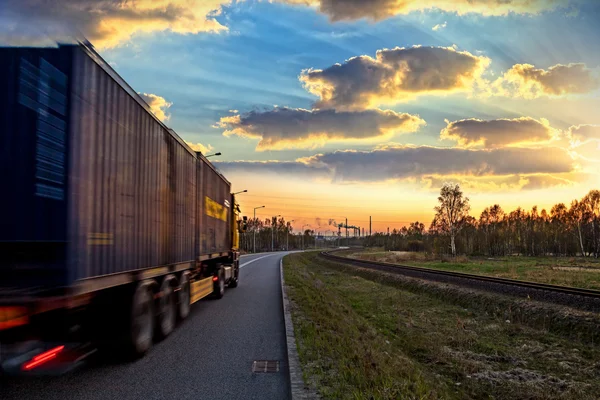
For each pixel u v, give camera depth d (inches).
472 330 576.7
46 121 211.9
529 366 414.6
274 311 514.6
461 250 3213.6
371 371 255.3
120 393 226.2
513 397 328.5
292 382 234.2
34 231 208.5
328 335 362.0
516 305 658.8
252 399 220.5
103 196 246.5
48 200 210.1
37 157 211.6
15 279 206.7
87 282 226.7
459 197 2834.6
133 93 291.4
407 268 1390.3
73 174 213.5
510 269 1352.1
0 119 210.8
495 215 4074.8
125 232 278.7
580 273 1181.1
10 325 198.2
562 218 3457.2
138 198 302.8
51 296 206.2
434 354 448.8
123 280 275.0
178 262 409.7
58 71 214.1
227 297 654.5
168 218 378.0
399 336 548.4
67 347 234.2
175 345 340.2
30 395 221.1
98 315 272.1
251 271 1285.7
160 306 346.0
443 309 759.1
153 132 335.9
